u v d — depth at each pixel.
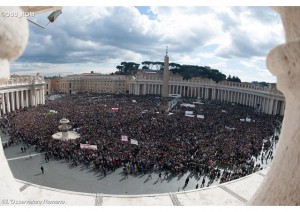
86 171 28.14
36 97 84.19
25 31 1.62
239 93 110.94
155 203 5.41
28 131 40.12
